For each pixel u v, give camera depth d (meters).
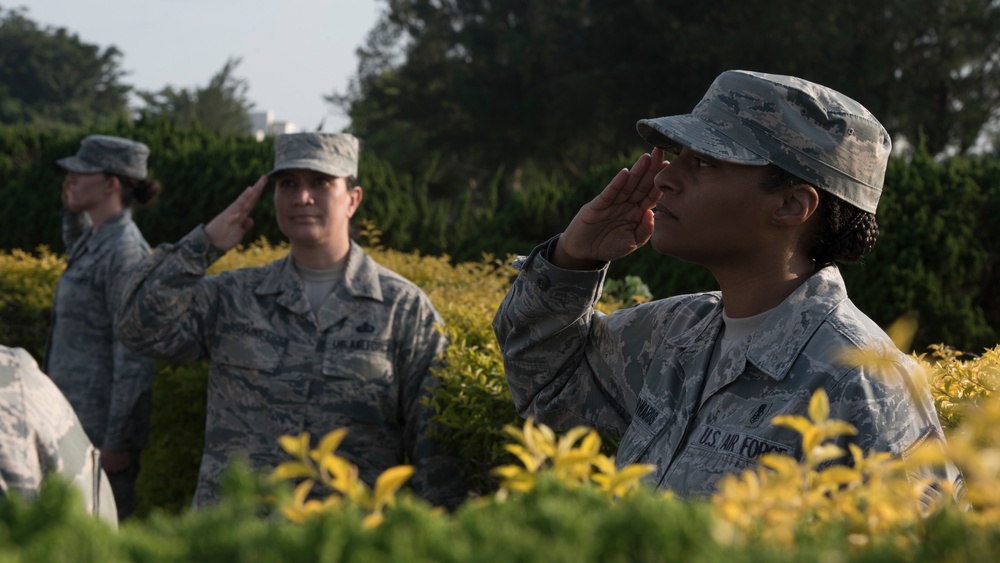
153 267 3.66
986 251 7.49
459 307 4.29
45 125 49.84
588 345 2.49
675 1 24.62
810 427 1.24
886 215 7.39
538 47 26.41
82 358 4.72
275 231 10.93
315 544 0.98
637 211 2.38
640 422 2.20
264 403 3.65
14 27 51.53
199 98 48.84
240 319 3.71
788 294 2.10
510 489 1.25
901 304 7.14
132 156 4.93
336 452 3.63
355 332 3.69
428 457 3.66
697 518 1.01
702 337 2.19
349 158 3.86
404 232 12.09
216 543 1.00
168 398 5.45
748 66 23.09
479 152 30.78
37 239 12.50
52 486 1.06
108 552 0.96
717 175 2.09
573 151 28.94
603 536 1.00
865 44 23.03
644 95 25.39
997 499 1.03
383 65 37.06
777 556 0.96
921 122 23.66
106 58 53.28
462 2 29.66
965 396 2.28
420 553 0.96
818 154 2.04
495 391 3.43
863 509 1.33
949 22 22.78
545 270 2.42
